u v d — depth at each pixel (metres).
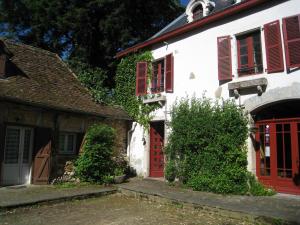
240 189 9.19
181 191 9.63
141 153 13.29
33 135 10.88
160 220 6.82
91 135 11.34
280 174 9.20
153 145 13.19
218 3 12.29
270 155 9.45
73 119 11.87
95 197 9.37
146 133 13.18
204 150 10.29
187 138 10.66
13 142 10.37
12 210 7.41
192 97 11.46
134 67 14.05
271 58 9.35
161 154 13.08
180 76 12.05
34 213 7.32
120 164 12.88
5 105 9.84
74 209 7.80
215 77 10.84
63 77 13.40
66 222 6.57
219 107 10.38
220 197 8.69
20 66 11.86
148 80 13.38
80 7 17.80
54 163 11.09
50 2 17.36
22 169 10.58
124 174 12.31
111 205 8.34
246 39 10.29
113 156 12.65
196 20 11.38
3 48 10.76
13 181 10.29
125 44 18.09
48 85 11.97
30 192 9.10
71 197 8.72
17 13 18.72
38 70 12.49
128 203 8.64
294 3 9.11
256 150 9.76
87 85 14.82
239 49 10.45
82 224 6.45
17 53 12.52
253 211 6.92
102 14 18.42
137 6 18.14
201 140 10.30
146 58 13.55
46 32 19.06
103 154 11.29
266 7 9.70
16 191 9.20
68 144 11.92
